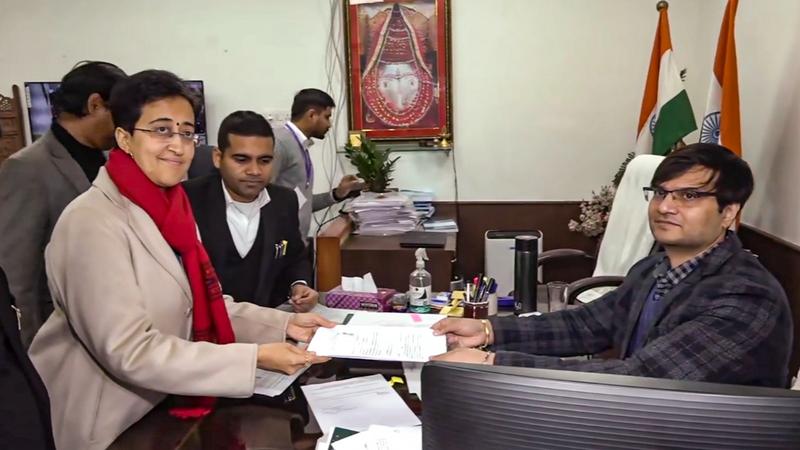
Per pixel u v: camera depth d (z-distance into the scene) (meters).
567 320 1.59
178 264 1.27
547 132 3.53
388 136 3.61
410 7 3.46
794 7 2.18
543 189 3.59
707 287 1.22
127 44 3.64
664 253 1.52
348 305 1.85
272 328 1.46
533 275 1.88
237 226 1.82
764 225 2.44
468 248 3.67
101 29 3.64
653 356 1.15
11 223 1.66
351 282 1.98
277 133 2.88
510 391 0.60
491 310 1.87
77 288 1.11
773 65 2.36
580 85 3.45
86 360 1.21
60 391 1.20
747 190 1.25
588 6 3.36
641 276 1.53
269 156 1.77
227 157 1.74
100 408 1.19
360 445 1.04
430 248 2.79
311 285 2.05
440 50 3.48
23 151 1.73
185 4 3.58
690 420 0.55
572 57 3.43
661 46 2.84
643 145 2.98
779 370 1.15
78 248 1.12
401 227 3.13
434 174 3.65
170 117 1.20
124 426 1.19
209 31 3.61
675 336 1.16
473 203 3.65
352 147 3.45
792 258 2.15
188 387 1.14
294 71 3.62
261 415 1.19
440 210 3.66
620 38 3.37
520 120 3.54
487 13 3.44
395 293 1.97
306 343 1.45
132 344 1.11
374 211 3.11
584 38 3.40
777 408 0.54
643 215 2.40
